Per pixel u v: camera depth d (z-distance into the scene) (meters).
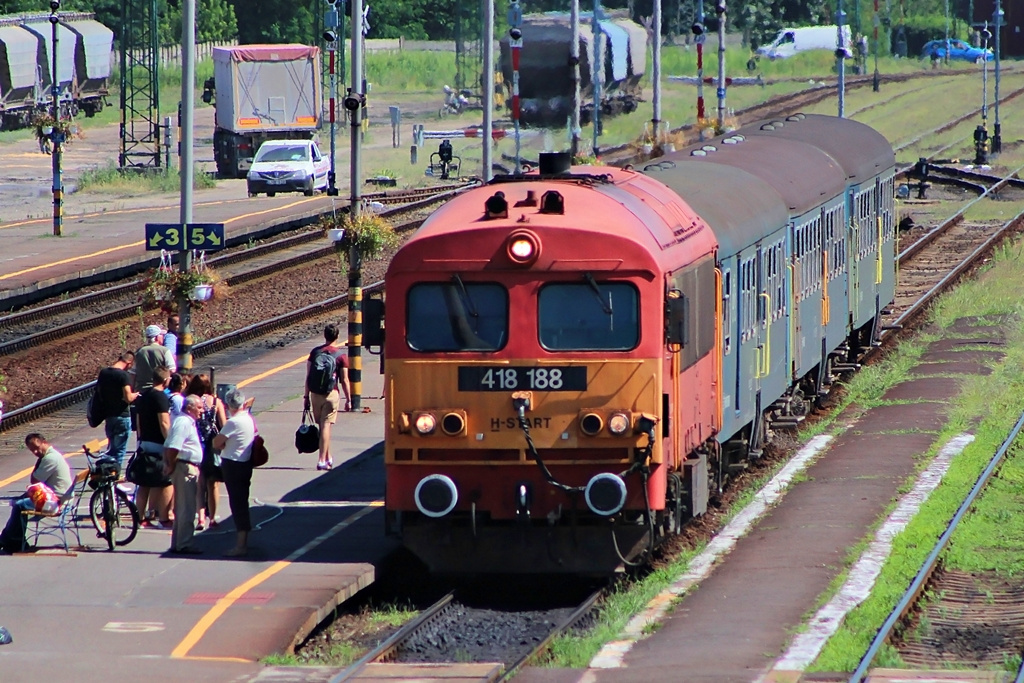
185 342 78.62
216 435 58.06
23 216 171.75
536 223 53.38
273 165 189.88
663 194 60.94
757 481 71.25
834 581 53.88
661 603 52.59
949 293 125.25
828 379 92.12
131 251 139.12
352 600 54.50
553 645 47.28
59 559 56.78
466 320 53.59
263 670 43.28
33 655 44.53
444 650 48.81
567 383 53.16
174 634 46.81
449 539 55.19
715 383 62.72
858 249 96.19
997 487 68.31
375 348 110.31
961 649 47.50
